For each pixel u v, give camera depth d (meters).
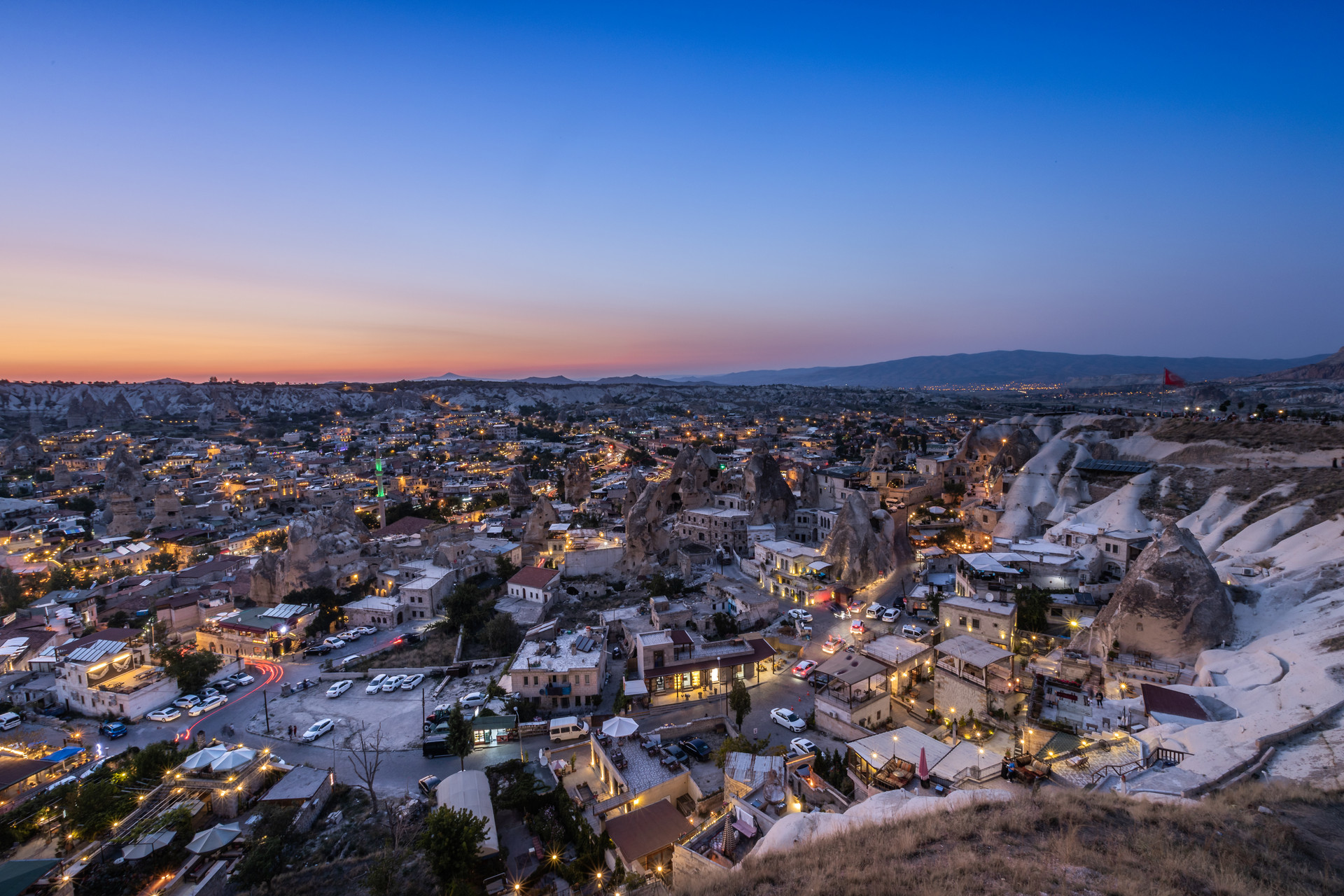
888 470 140.12
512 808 49.44
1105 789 32.88
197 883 44.03
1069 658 59.72
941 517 120.00
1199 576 59.22
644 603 93.31
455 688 76.75
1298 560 70.50
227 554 139.12
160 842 45.44
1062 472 121.06
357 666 85.25
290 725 68.44
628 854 39.31
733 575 106.44
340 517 138.50
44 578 121.44
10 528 154.88
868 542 91.38
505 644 86.88
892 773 43.12
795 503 130.62
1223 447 112.56
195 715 72.50
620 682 72.50
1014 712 52.22
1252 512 91.69
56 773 58.00
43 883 42.03
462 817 43.16
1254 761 34.22
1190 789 31.72
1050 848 22.88
